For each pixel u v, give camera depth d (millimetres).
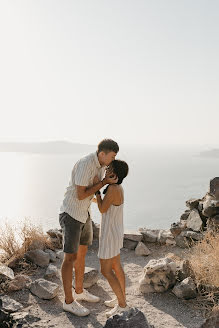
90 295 3391
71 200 3004
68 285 3045
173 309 3139
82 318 2973
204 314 3012
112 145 2883
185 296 3307
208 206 4852
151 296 3434
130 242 5074
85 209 3047
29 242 4535
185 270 3594
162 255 4754
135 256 4770
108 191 2980
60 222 3080
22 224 4617
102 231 3061
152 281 3520
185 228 5215
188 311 3090
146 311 3100
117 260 3166
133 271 4211
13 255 4297
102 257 3014
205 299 3256
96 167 2961
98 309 3201
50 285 3426
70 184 3045
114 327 2420
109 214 3043
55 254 4625
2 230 4422
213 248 4035
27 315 2879
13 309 2963
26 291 3477
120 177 2961
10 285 3457
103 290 3682
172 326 2809
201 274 3490
